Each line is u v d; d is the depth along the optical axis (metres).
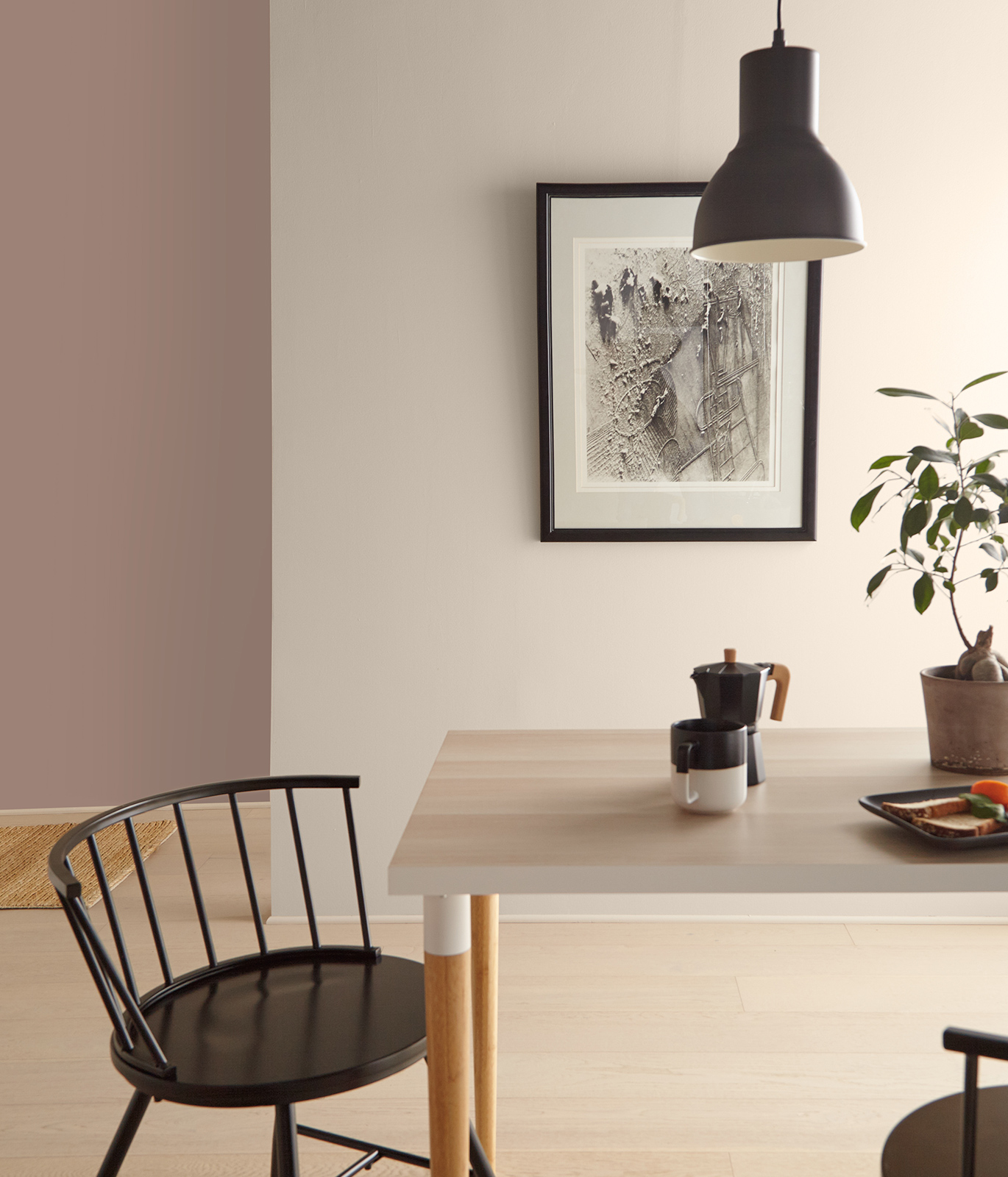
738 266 2.94
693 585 3.06
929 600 1.67
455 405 3.04
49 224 4.17
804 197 1.56
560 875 1.26
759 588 3.05
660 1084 2.24
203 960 2.84
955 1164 1.17
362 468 3.06
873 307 2.98
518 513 3.06
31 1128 2.13
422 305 3.02
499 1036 2.45
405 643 3.10
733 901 3.11
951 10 2.90
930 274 2.96
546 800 1.53
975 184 2.94
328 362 3.04
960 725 1.61
